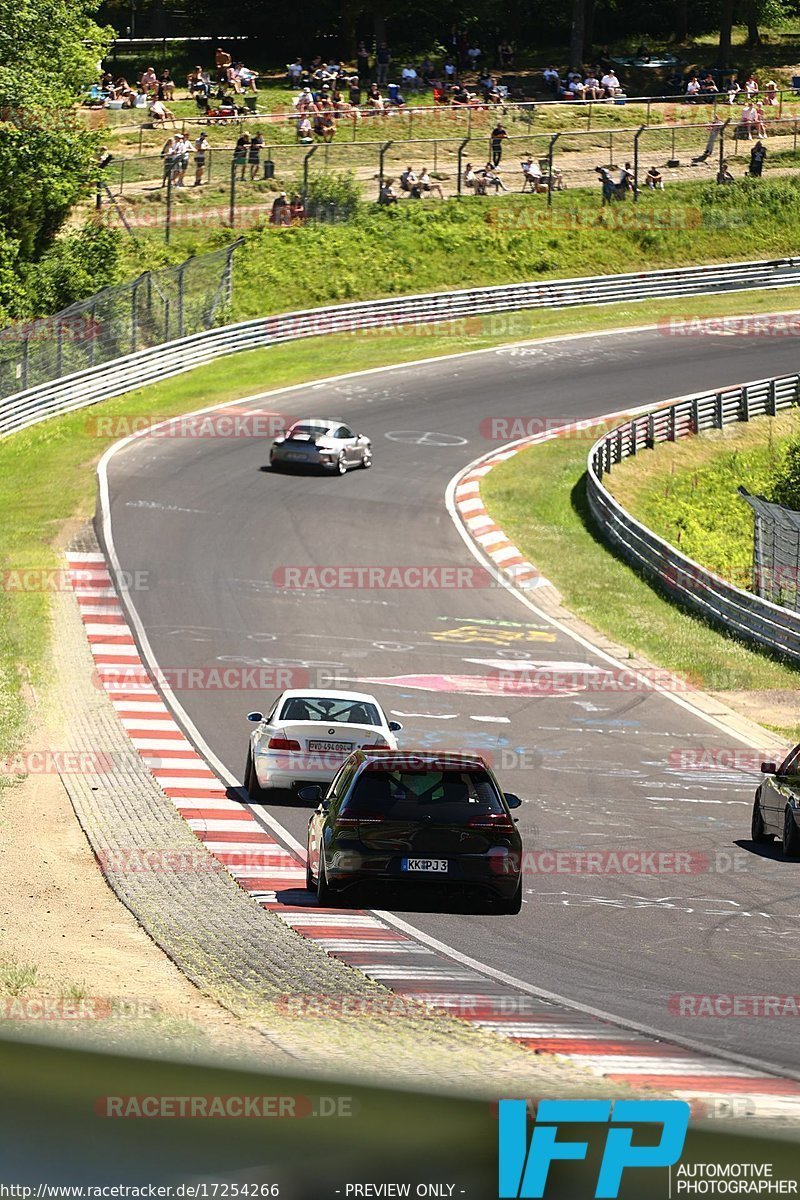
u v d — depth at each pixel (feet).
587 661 293.84
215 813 183.21
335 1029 93.56
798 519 341.21
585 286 620.90
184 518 370.32
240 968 113.39
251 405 479.82
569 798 200.34
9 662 262.06
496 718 248.93
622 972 119.75
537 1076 81.82
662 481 454.40
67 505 374.84
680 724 252.62
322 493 401.29
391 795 137.80
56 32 571.28
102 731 226.17
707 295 646.74
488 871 135.95
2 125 528.22
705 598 332.19
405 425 472.03
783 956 127.44
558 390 519.19
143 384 493.36
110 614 300.40
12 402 436.76
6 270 514.27
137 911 133.90
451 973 115.75
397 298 579.07
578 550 374.84
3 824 169.17
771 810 176.35
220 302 551.18
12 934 122.72
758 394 510.58
